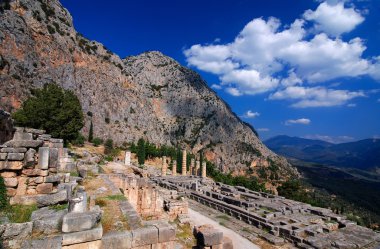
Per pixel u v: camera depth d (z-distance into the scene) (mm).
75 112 51406
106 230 9688
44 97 48719
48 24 121625
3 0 100562
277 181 156500
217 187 44656
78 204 9086
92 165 29234
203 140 197125
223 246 11938
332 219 27672
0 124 12383
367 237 22531
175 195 27594
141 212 22156
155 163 102750
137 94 172250
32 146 11641
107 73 155125
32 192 11414
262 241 20969
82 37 156000
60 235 7961
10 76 89562
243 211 26641
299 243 20250
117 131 137250
